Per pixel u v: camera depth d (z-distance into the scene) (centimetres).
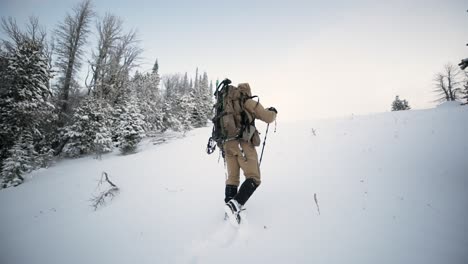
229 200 259
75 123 1892
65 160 1814
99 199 510
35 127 1700
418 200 294
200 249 236
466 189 303
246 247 229
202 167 647
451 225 240
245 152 271
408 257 200
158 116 2745
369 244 220
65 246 312
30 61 1611
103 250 276
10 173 1177
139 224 323
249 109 279
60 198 695
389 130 665
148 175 690
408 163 418
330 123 928
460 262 189
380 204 291
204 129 2773
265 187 374
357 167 427
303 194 334
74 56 2584
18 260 302
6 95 1573
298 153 573
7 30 2264
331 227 251
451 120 651
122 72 2775
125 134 1731
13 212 655
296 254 214
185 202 372
